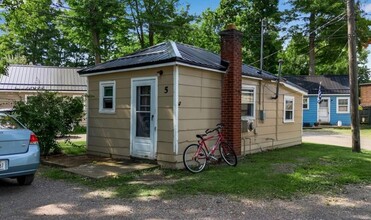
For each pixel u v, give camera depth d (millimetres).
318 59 32438
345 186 6031
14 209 4516
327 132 21469
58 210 4477
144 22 22531
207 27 30094
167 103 7664
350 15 10953
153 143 7988
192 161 7688
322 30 28250
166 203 4805
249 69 11148
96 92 9641
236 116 8953
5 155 5234
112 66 8891
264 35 28547
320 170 7395
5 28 19484
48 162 8273
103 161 8430
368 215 4379
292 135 13203
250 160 8883
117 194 5312
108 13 20938
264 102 11117
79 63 43219
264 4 28953
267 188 5656
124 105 8766
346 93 26062
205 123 8430
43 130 9070
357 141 10938
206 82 8469
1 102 19672
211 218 4168
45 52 41094
